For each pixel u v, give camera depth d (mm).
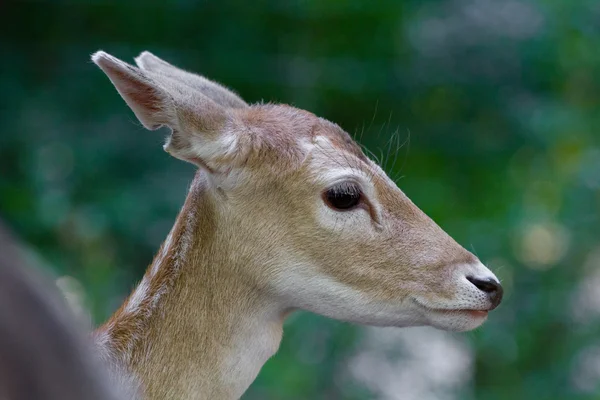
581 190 13375
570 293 13188
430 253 6020
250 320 5883
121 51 12281
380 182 6090
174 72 6648
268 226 5836
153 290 5805
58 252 11570
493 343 12805
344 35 13062
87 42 12406
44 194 11680
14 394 1797
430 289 5980
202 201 5922
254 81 12562
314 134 6059
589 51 13164
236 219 5828
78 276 11266
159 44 12516
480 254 12633
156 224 11891
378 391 12609
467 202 13227
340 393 12078
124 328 5715
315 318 11953
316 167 5883
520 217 12891
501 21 13336
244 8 12633
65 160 12078
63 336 1854
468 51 13273
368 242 5938
